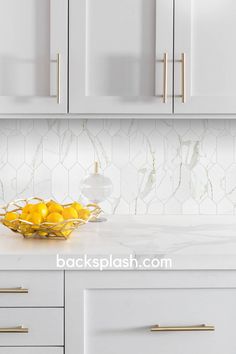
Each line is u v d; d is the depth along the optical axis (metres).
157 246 1.49
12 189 2.08
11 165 2.07
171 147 2.08
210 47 1.72
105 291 1.42
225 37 1.72
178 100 1.72
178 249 1.45
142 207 2.09
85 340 1.42
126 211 2.10
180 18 1.71
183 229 1.77
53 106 1.72
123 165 2.08
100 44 1.72
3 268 1.40
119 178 2.09
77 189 2.09
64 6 1.70
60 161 2.08
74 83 1.71
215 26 1.72
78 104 1.72
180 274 1.41
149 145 2.08
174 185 2.09
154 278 1.41
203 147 2.08
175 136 2.08
